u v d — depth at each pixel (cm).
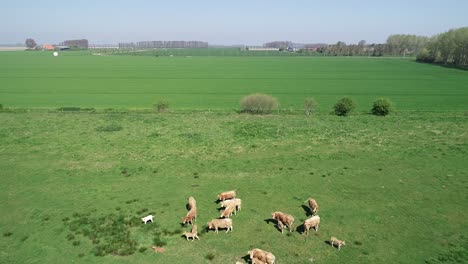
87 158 3481
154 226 2255
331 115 5678
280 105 7131
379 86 10156
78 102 7444
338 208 2481
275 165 3291
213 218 2375
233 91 9181
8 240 2097
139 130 4478
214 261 1914
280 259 1925
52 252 1980
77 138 4112
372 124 4747
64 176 3056
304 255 1962
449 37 16912
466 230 2178
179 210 2470
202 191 2778
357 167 3212
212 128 4572
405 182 2880
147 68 16188
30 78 11594
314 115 5666
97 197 2659
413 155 3478
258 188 2820
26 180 2967
